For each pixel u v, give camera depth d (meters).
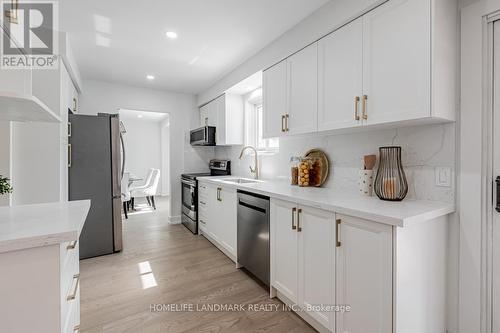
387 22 1.43
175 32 2.30
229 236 2.74
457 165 1.44
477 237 1.37
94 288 2.17
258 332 1.62
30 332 0.82
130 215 4.98
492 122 1.34
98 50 2.68
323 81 1.86
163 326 1.67
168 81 3.74
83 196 2.86
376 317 1.23
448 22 1.35
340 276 1.41
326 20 1.82
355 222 1.33
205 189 3.42
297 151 2.67
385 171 1.73
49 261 0.84
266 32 2.28
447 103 1.35
